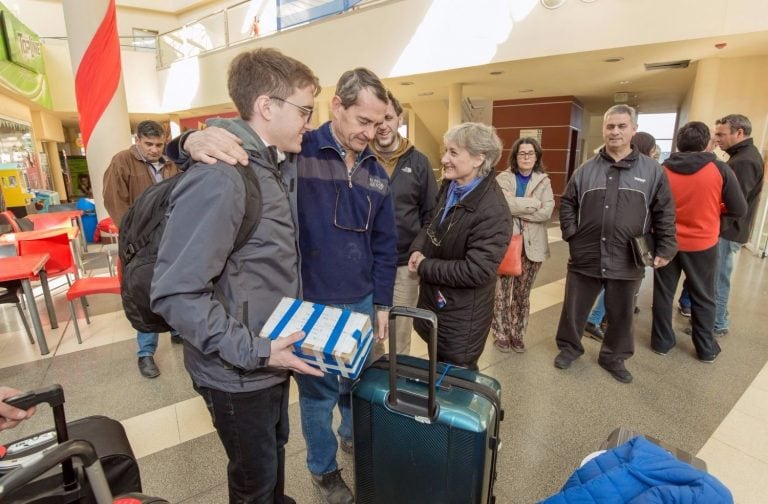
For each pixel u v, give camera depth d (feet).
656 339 8.82
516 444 6.13
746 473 5.57
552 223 25.72
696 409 6.95
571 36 16.25
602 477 3.01
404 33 20.43
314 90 3.31
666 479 2.90
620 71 20.43
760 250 16.92
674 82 23.61
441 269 5.24
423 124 38.27
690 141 8.06
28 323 10.22
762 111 17.72
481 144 5.15
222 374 3.17
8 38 22.74
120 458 3.95
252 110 3.17
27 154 27.27
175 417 6.82
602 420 6.67
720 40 14.65
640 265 7.24
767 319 10.61
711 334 8.40
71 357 8.95
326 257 4.58
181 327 2.79
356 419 4.04
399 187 6.44
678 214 8.19
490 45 18.10
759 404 7.06
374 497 4.15
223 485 5.36
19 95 24.21
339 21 22.35
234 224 2.87
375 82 4.00
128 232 3.21
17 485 2.01
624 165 7.22
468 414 3.56
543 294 12.86
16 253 11.00
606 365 8.13
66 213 15.25
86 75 17.79
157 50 34.01
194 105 32.01
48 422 6.73
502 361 8.64
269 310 3.26
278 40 25.22
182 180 2.84
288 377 3.71
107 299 12.89
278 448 3.93
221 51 28.55
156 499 2.98
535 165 8.86
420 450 3.75
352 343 3.00
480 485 3.65
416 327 5.74
